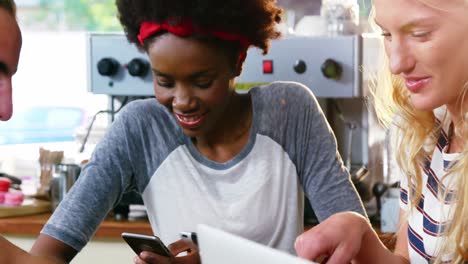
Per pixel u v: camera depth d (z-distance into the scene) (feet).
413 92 4.03
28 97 13.21
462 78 3.95
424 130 4.69
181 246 5.13
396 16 3.87
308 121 5.46
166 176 5.45
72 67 13.38
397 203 8.75
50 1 13.64
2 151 12.46
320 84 9.44
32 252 5.13
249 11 4.97
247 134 5.44
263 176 5.39
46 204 9.87
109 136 5.48
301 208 5.60
